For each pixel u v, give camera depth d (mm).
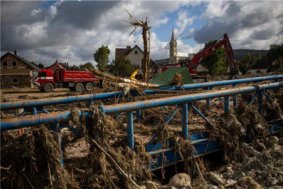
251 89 8266
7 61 46625
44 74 28078
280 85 9195
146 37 12984
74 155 5676
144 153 5711
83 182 4961
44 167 4613
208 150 7016
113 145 5551
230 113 7637
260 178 5977
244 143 7465
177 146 6238
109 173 5059
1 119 4320
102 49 43531
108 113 5348
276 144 7410
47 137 4598
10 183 4457
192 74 25562
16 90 33594
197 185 5902
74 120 4895
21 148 4562
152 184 5449
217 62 43031
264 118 8586
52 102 7441
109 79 10297
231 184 5785
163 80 12695
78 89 27969
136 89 8773
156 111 8477
